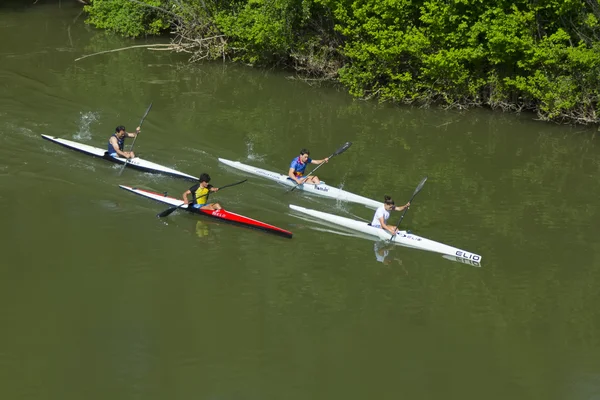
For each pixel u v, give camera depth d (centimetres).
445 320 1237
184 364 1086
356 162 1927
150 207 1600
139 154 1881
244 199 1680
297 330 1187
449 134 2162
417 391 1045
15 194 1605
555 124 2261
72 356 1088
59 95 2314
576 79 2145
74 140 1936
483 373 1100
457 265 1423
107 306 1216
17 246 1388
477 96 2358
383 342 1166
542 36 2252
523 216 1631
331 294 1302
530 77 2170
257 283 1322
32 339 1120
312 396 1021
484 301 1299
